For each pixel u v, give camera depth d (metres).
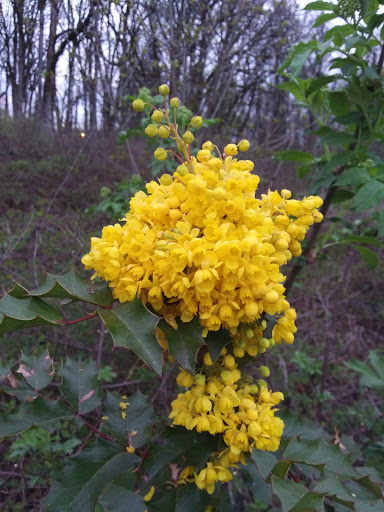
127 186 0.42
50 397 0.36
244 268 0.13
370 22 0.25
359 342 0.57
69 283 0.14
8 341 0.43
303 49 0.26
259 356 0.19
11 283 0.46
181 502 0.16
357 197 0.24
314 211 0.16
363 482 0.15
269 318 0.15
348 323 0.58
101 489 0.17
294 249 0.16
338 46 0.28
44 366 0.19
